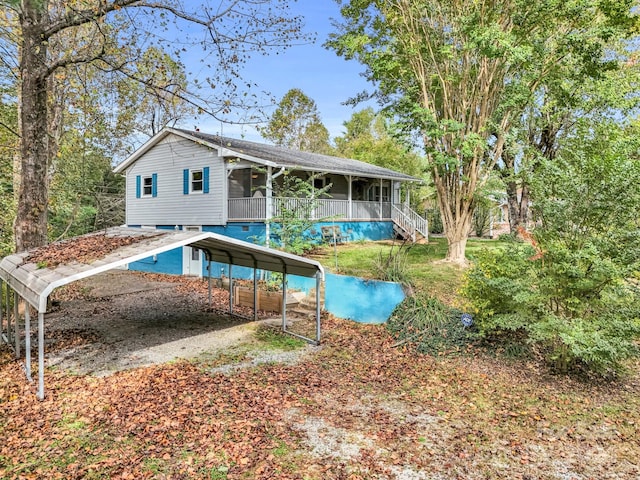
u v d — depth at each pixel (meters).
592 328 5.88
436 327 8.15
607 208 5.89
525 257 6.66
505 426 4.91
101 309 11.53
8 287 8.24
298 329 9.27
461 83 12.74
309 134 47.00
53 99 15.05
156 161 19.33
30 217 10.23
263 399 5.60
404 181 25.02
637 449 4.41
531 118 17.91
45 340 8.60
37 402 5.53
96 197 24.89
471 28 11.33
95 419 5.02
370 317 9.51
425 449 4.38
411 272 12.06
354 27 13.99
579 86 13.46
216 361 7.20
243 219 15.83
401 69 13.59
